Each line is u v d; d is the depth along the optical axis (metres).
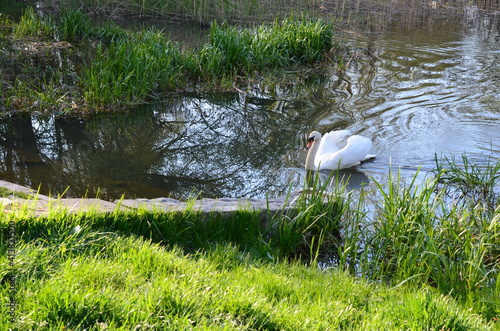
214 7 23.16
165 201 7.06
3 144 10.59
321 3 25.81
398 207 7.12
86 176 9.32
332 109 13.22
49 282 4.00
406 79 15.72
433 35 21.72
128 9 23.95
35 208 5.54
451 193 8.91
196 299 4.11
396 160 10.34
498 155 10.48
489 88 14.78
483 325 4.73
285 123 12.42
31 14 20.42
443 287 5.76
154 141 11.29
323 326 4.22
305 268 5.99
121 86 13.57
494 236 6.61
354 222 7.57
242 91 14.52
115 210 5.82
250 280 5.05
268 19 22.64
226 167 10.09
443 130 11.73
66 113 12.45
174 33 20.84
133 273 4.57
